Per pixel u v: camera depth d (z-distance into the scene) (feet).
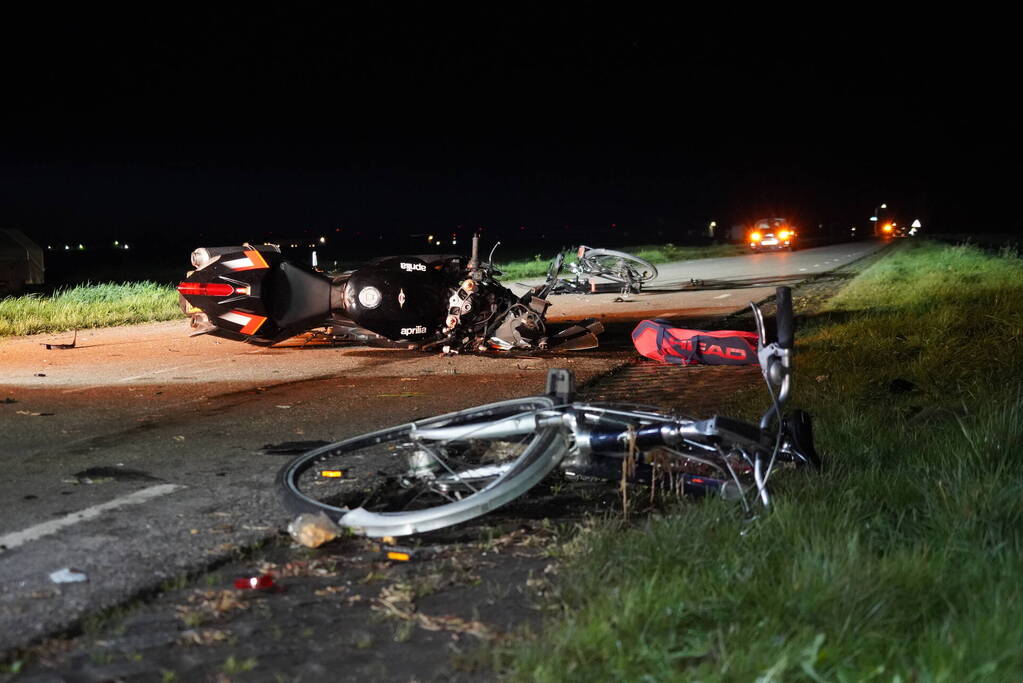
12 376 33.99
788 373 15.24
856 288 67.56
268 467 20.10
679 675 9.66
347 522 14.75
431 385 31.53
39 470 19.81
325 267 114.21
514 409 16.85
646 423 15.71
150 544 14.79
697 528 13.91
